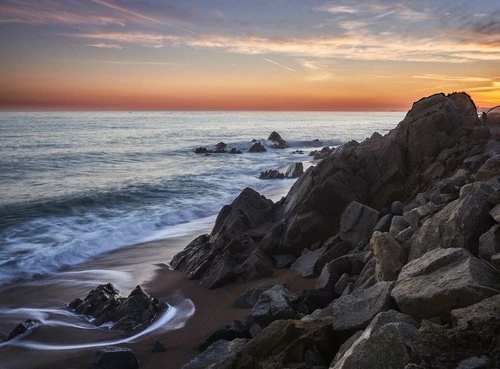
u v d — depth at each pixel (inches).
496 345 228.8
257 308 532.4
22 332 585.3
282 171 2399.1
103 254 976.9
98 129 6190.9
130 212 1370.6
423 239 441.7
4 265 876.0
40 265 883.4
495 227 367.6
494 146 822.5
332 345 347.6
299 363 324.2
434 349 239.6
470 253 346.6
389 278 438.9
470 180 636.7
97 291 693.9
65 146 3590.1
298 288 657.0
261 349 356.8
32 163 2549.2
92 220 1264.8
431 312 304.8
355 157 962.7
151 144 4020.7
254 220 985.5
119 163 2687.0
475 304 274.7
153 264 896.9
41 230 1154.7
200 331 574.9
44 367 495.5
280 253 818.8
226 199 1604.3
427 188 831.1
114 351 477.4
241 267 758.5
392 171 879.7
